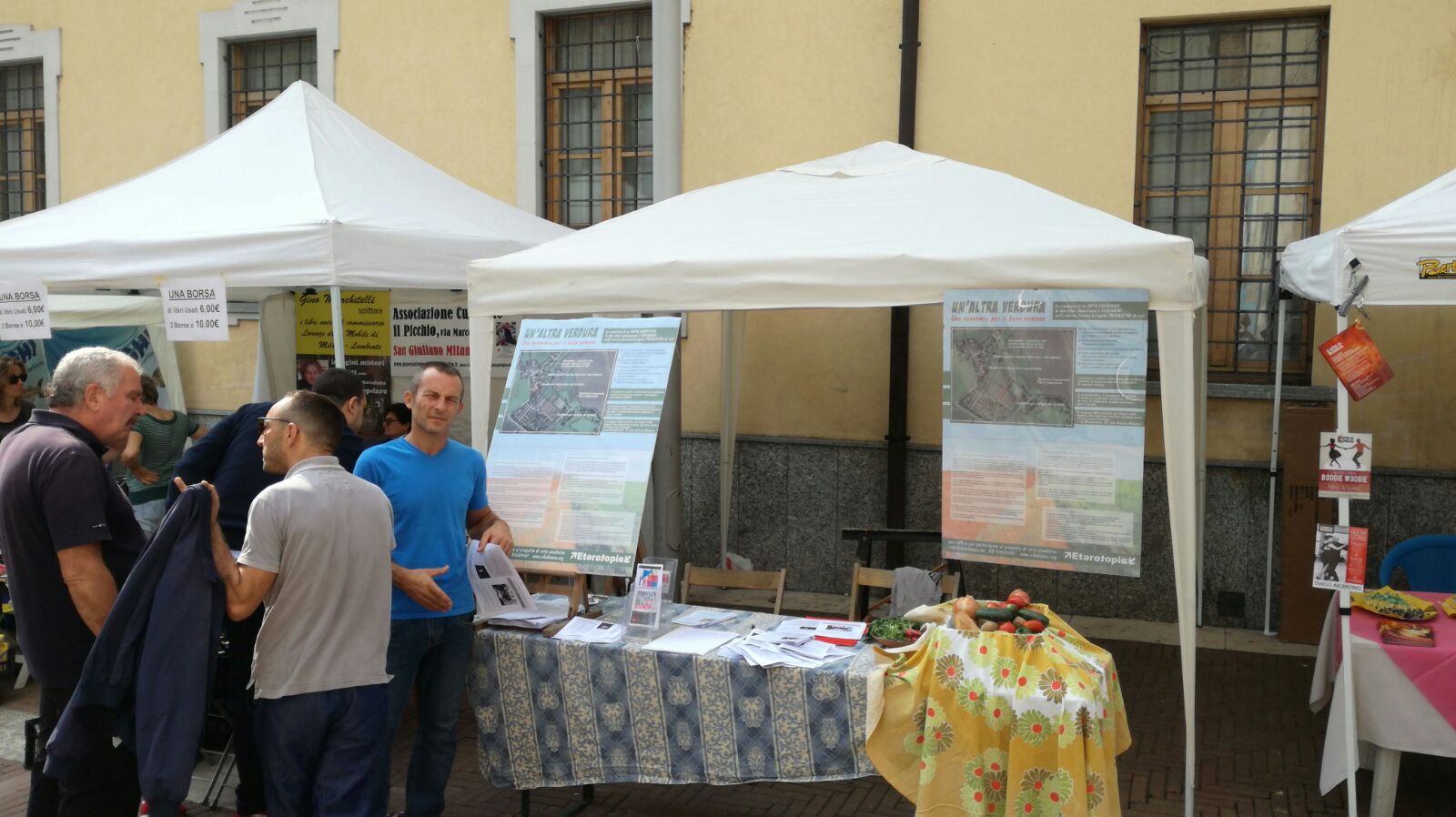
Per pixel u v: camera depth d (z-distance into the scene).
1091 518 3.85
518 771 4.18
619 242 4.75
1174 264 3.80
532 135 8.40
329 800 3.47
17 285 5.39
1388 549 6.68
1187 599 3.87
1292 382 7.06
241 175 5.61
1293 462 6.66
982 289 4.02
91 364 3.58
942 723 3.47
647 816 4.46
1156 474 7.15
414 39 8.71
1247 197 7.20
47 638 3.52
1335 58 6.77
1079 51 7.22
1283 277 6.10
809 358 7.89
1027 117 7.34
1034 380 3.95
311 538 3.41
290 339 7.19
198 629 3.30
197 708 3.29
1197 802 4.55
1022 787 3.37
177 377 9.20
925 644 3.61
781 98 7.88
